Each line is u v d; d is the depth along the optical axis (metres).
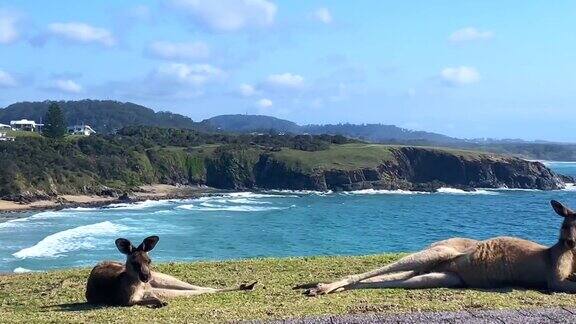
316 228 62.44
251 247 48.03
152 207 85.50
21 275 13.92
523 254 9.75
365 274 9.93
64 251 42.84
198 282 11.66
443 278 9.81
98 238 50.06
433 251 9.95
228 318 8.00
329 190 119.31
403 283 9.78
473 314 7.80
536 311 7.90
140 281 9.85
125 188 107.00
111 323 8.12
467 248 10.02
